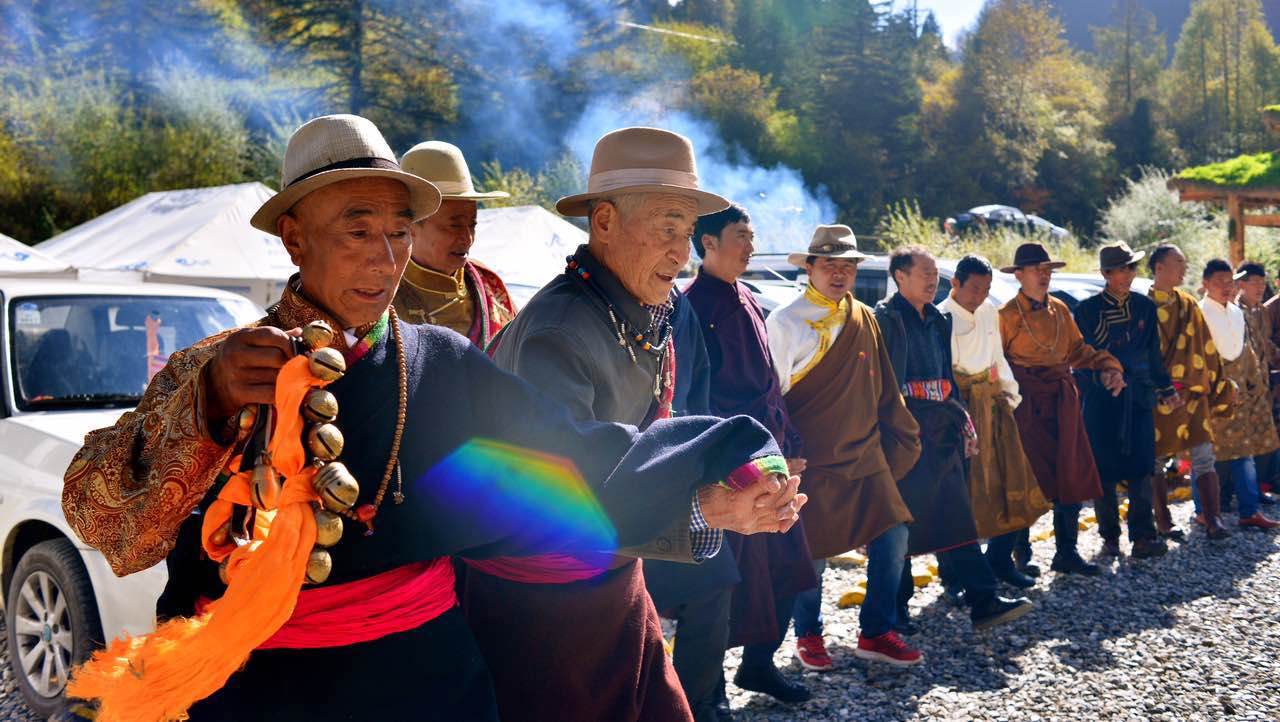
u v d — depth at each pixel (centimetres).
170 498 162
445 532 195
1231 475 820
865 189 6116
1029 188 6681
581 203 294
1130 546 713
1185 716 428
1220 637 522
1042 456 620
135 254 1318
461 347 204
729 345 416
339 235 181
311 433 166
